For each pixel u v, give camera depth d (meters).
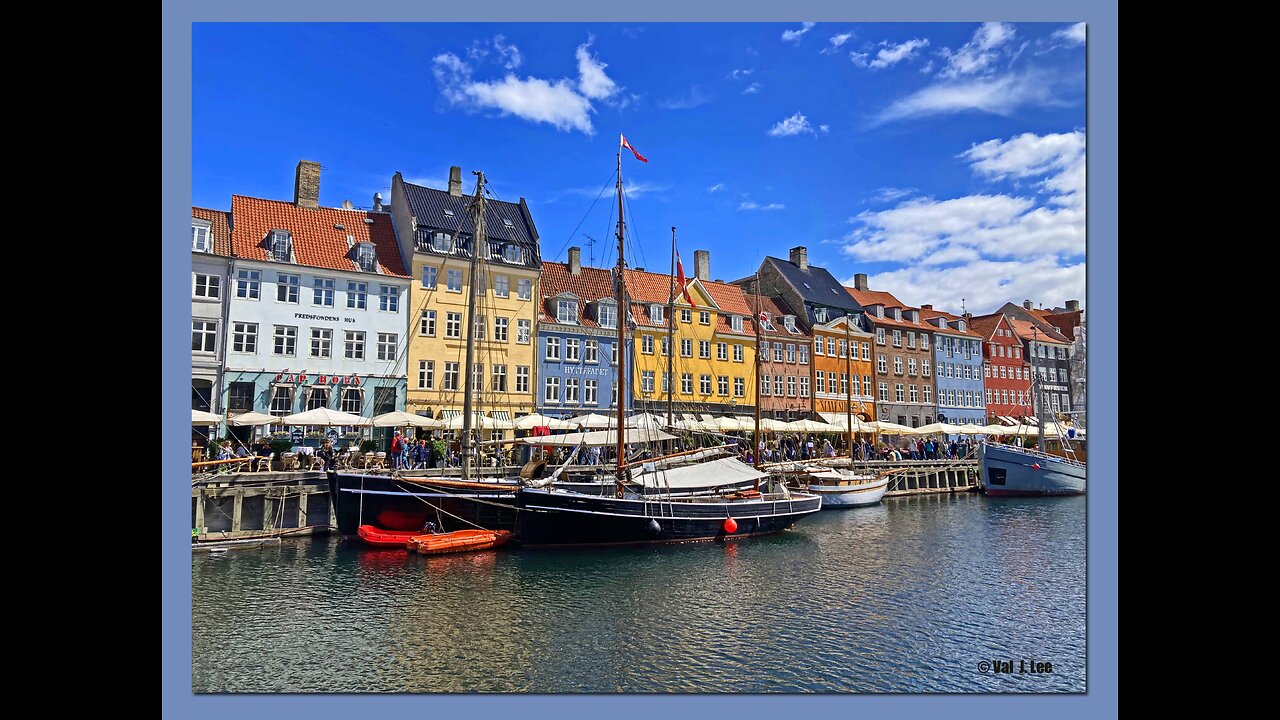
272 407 38.31
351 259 41.97
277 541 26.89
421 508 26.78
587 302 51.56
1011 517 37.31
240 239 38.97
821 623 17.92
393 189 46.62
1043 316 81.38
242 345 37.91
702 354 56.69
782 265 69.00
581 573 22.81
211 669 14.64
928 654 15.87
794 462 43.78
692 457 30.39
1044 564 24.86
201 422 29.27
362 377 40.94
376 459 32.44
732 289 62.53
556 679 14.27
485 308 45.66
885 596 20.47
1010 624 17.91
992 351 75.88
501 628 17.36
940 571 23.73
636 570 23.39
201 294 37.31
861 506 42.03
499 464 35.25
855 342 66.81
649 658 15.44
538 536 25.86
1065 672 14.77
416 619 17.94
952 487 51.06
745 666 15.05
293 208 42.53
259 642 16.22
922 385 70.50
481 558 24.59
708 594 20.56
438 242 44.47
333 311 40.66
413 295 43.19
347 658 15.30
